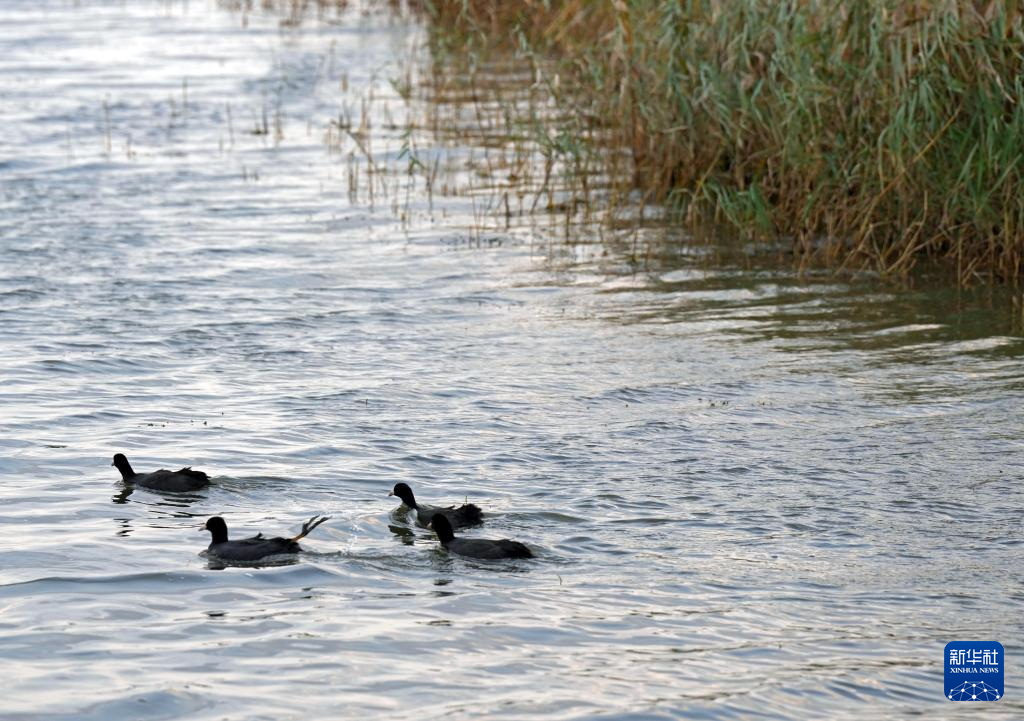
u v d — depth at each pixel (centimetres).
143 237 2577
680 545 1234
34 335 1945
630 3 2773
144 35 5619
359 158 3350
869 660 1008
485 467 1446
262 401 1678
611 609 1102
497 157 3297
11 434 1540
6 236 2547
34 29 5788
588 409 1644
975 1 2211
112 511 1321
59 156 3312
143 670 987
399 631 1059
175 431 1564
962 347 1888
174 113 3909
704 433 1549
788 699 948
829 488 1372
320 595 1129
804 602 1112
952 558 1198
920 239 2352
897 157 2194
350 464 1460
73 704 934
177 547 1230
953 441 1509
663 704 939
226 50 5153
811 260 2383
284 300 2173
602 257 2453
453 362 1848
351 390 1720
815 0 2384
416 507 1321
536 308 2133
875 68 2239
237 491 1380
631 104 2803
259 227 2681
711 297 2183
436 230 2672
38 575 1159
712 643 1038
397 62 4694
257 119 3844
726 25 2597
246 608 1101
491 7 4325
